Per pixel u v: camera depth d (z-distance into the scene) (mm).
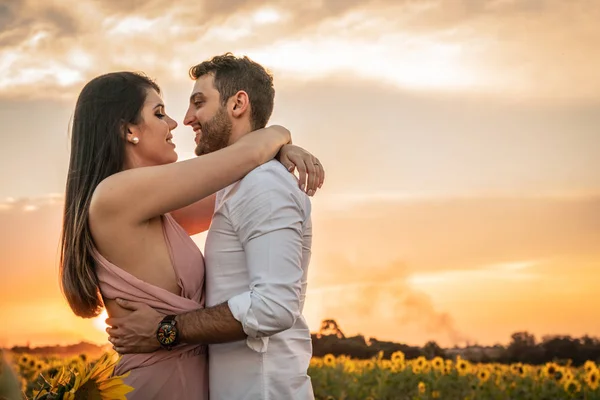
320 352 10555
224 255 2996
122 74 3189
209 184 2916
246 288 2953
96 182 3047
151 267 2979
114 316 3008
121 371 2990
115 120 3084
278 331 2828
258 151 2996
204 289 3109
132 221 2928
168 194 2902
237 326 2816
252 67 3230
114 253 2959
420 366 8695
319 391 7816
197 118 3219
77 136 3113
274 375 2945
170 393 2963
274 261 2836
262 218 2863
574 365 9203
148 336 2908
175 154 3217
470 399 7793
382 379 8180
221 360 2998
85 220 2992
